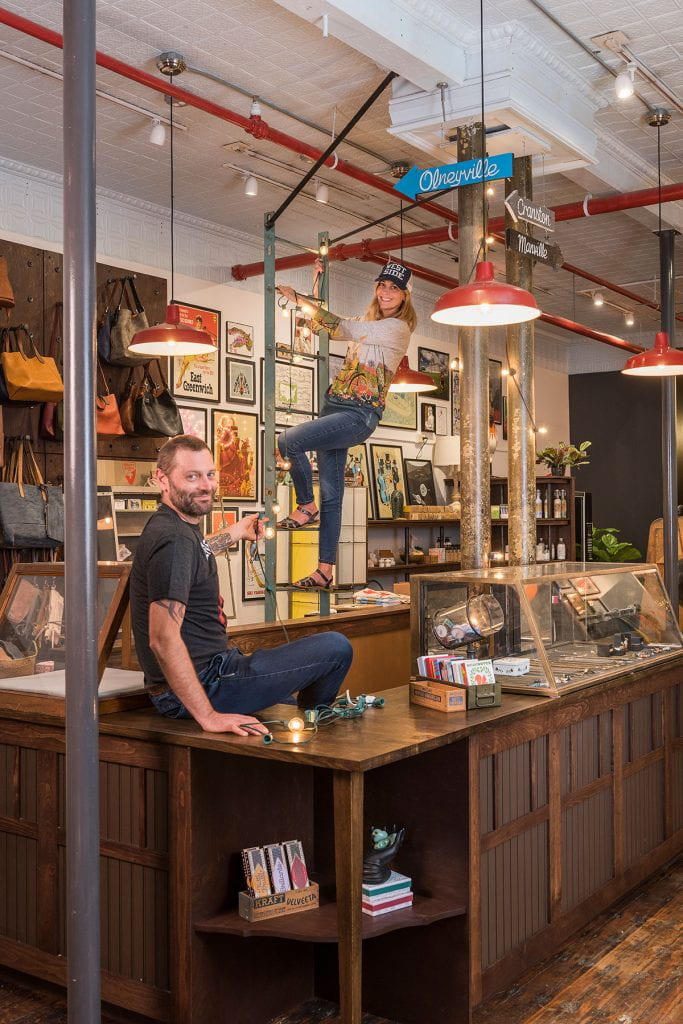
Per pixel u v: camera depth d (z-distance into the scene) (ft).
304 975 11.92
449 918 11.03
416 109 20.62
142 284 29.89
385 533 39.91
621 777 14.89
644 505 52.95
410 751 10.03
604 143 25.08
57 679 12.42
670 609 17.61
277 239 23.57
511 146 21.35
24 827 12.00
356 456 38.01
